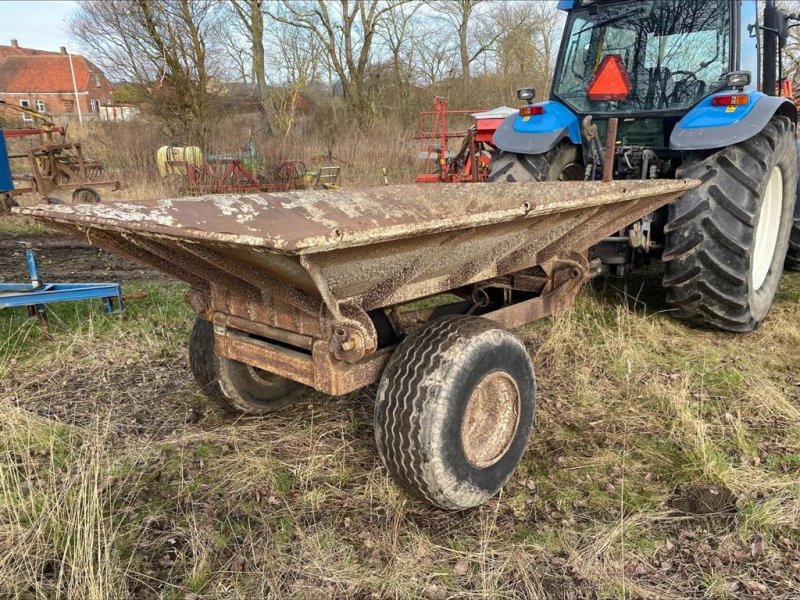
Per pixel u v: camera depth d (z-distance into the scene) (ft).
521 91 15.65
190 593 6.91
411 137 56.75
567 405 11.02
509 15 86.48
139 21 53.62
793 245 18.15
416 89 84.28
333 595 6.87
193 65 55.93
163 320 15.34
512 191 12.41
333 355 7.38
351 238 5.63
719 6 13.55
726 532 7.77
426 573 7.16
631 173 14.39
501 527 7.93
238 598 6.82
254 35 65.46
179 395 11.57
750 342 13.44
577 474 9.00
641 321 14.23
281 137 53.62
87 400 11.46
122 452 9.57
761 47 15.67
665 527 7.90
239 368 10.05
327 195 11.36
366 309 7.34
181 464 9.19
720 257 12.35
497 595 6.84
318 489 8.59
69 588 6.88
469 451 7.79
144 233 6.72
